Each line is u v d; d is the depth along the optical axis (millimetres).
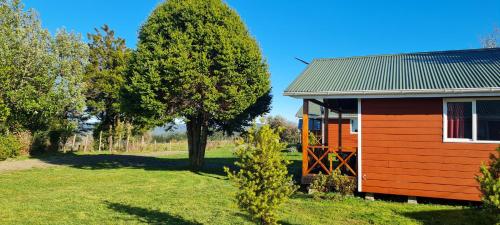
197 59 14812
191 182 13078
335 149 11000
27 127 23359
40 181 12688
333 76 11828
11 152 20812
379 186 10195
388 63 12750
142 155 28156
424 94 9531
